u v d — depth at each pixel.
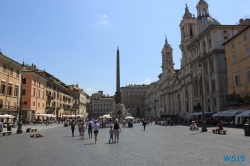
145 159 10.82
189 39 70.06
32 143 18.19
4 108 41.53
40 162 10.42
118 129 18.75
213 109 49.78
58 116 78.00
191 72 64.50
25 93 55.00
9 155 12.38
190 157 11.12
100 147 15.42
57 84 76.25
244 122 34.28
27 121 50.81
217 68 48.47
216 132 25.61
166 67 99.88
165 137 22.38
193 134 25.05
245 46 38.25
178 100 83.81
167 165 9.42
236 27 49.84
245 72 38.12
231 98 40.28
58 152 13.34
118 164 9.76
